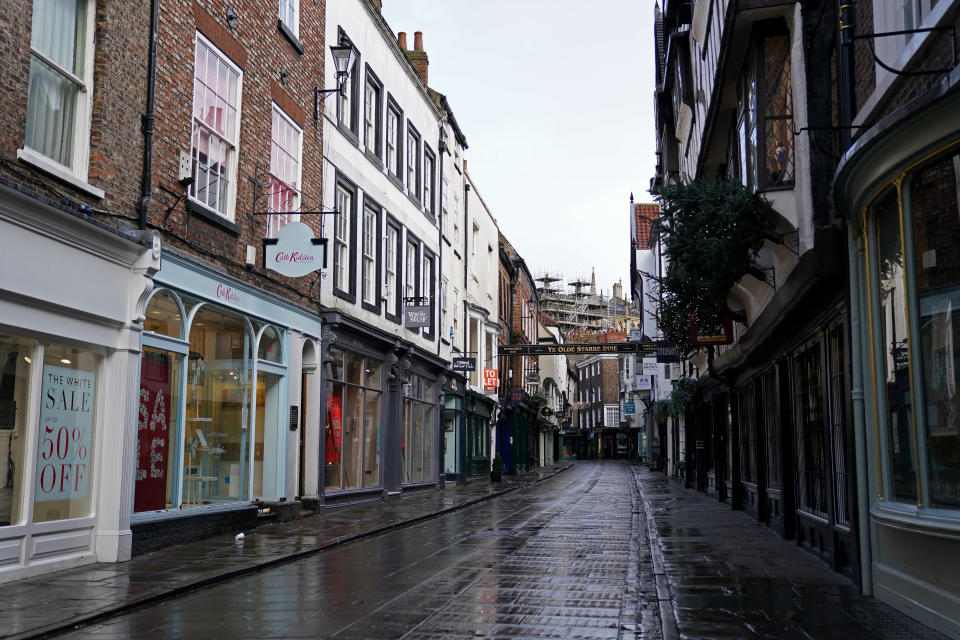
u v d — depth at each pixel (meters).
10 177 8.81
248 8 14.63
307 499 17.19
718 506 22.02
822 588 9.05
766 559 11.41
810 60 10.37
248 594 8.72
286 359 15.99
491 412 38.03
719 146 15.30
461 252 33.06
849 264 8.95
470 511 20.34
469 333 35.38
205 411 13.14
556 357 73.69
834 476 10.32
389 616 7.61
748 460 19.14
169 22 12.04
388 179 22.64
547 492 29.34
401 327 23.56
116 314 10.54
